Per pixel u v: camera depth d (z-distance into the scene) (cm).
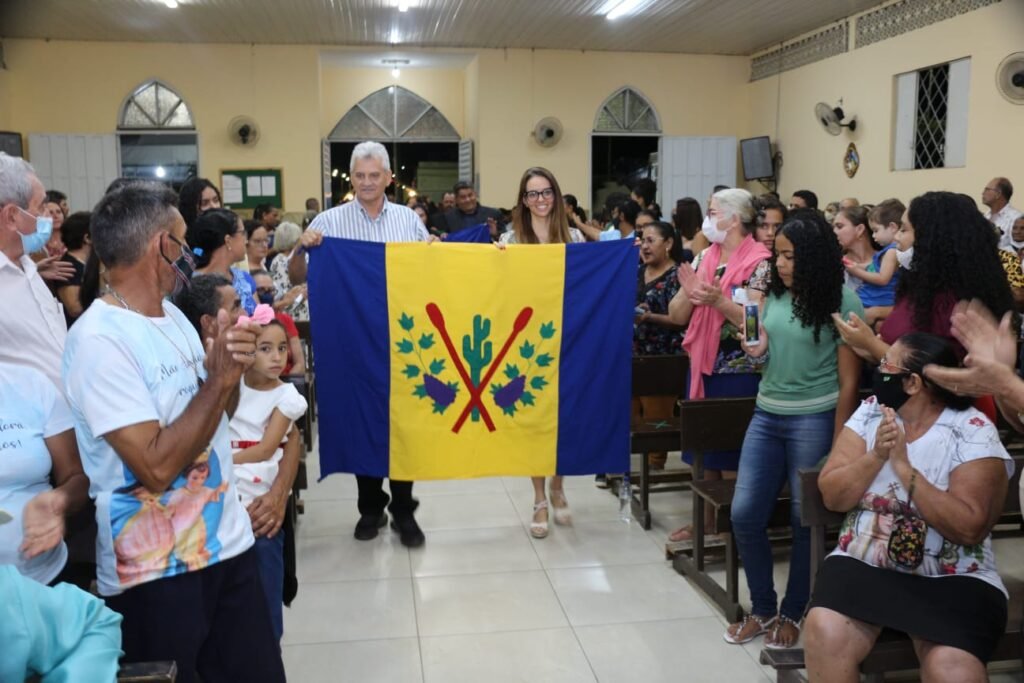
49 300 225
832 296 279
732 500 307
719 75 1346
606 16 1089
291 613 334
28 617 137
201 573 188
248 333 170
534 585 358
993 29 842
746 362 374
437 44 1272
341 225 400
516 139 1315
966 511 219
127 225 176
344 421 375
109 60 1221
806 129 1188
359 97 1446
